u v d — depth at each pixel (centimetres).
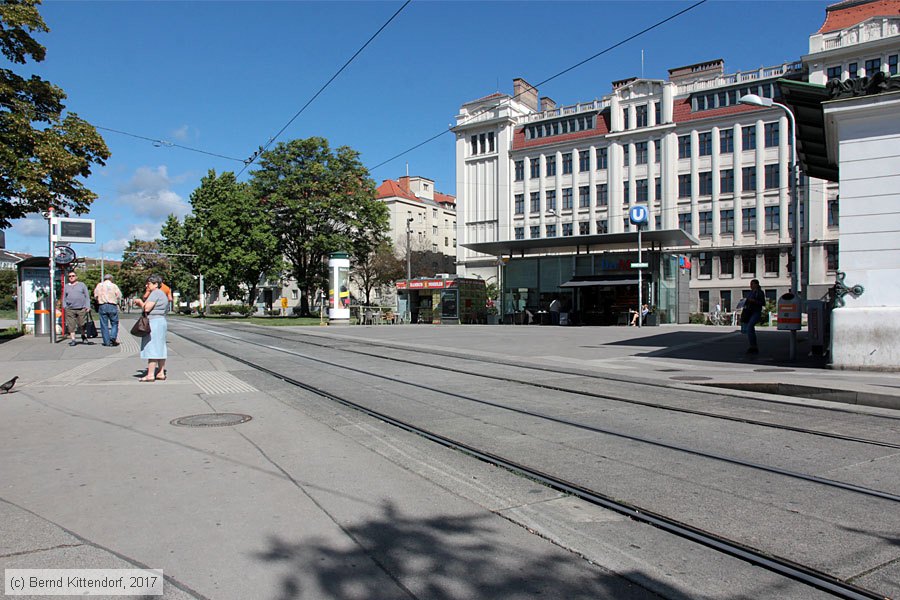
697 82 5572
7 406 809
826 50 4681
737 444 626
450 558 359
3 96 1788
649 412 801
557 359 1468
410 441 638
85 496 455
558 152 6222
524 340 2109
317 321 4081
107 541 375
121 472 516
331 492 472
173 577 330
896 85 1089
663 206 5612
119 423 706
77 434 651
